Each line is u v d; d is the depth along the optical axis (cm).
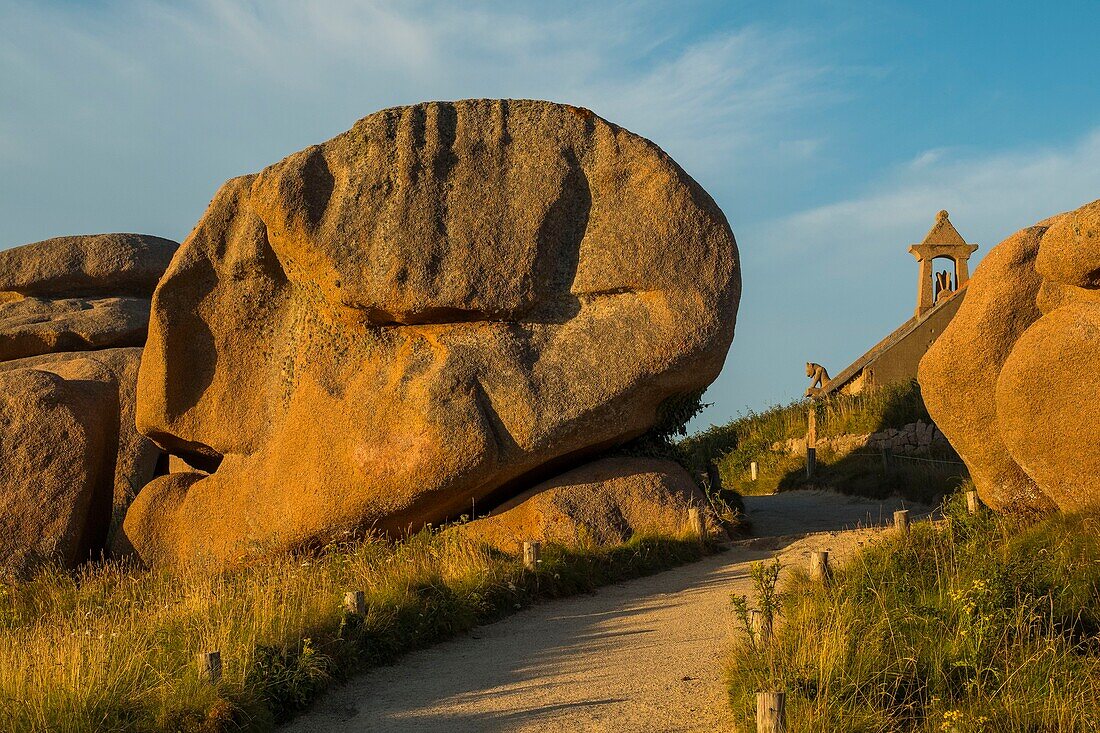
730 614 1086
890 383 2947
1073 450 1157
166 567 1755
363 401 1625
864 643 805
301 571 1334
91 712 802
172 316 1853
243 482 1766
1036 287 1264
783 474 2577
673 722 774
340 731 838
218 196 1872
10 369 2123
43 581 1592
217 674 857
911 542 1126
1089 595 891
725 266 1602
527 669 960
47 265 2322
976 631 799
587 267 1619
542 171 1642
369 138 1689
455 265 1611
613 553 1416
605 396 1545
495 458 1532
